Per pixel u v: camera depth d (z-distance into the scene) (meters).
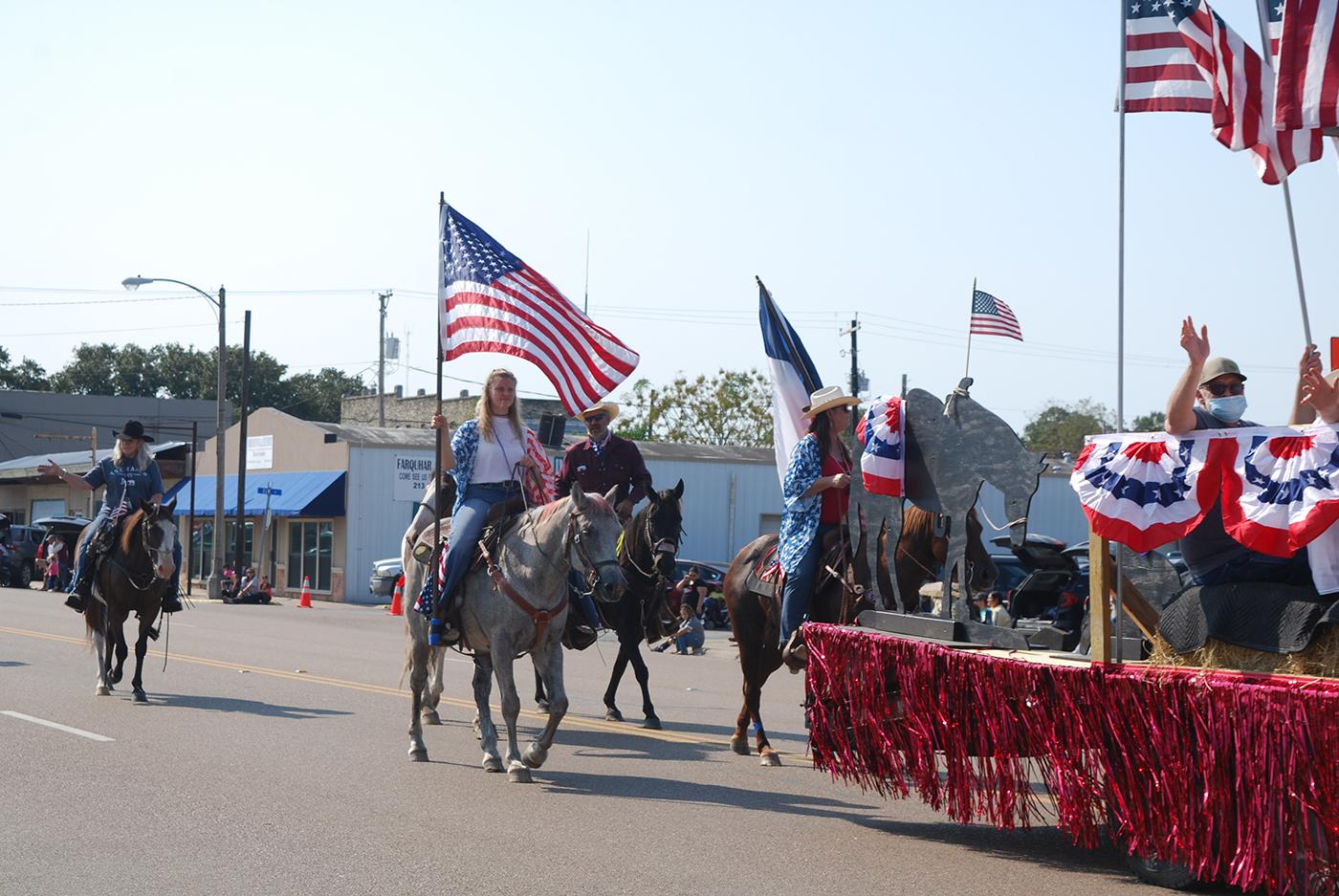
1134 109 8.09
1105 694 6.38
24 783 8.90
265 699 13.75
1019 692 6.84
